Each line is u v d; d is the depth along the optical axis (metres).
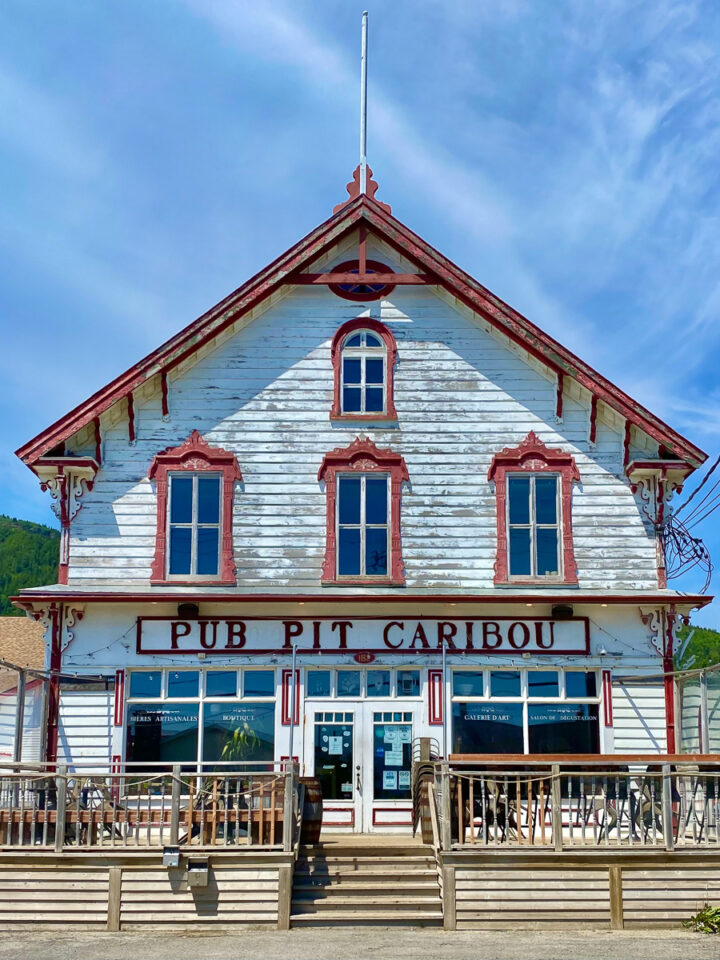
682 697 20.50
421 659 20.67
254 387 21.77
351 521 21.31
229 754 20.30
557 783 16.25
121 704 20.28
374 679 20.72
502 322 21.52
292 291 22.19
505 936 15.29
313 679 20.69
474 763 16.47
